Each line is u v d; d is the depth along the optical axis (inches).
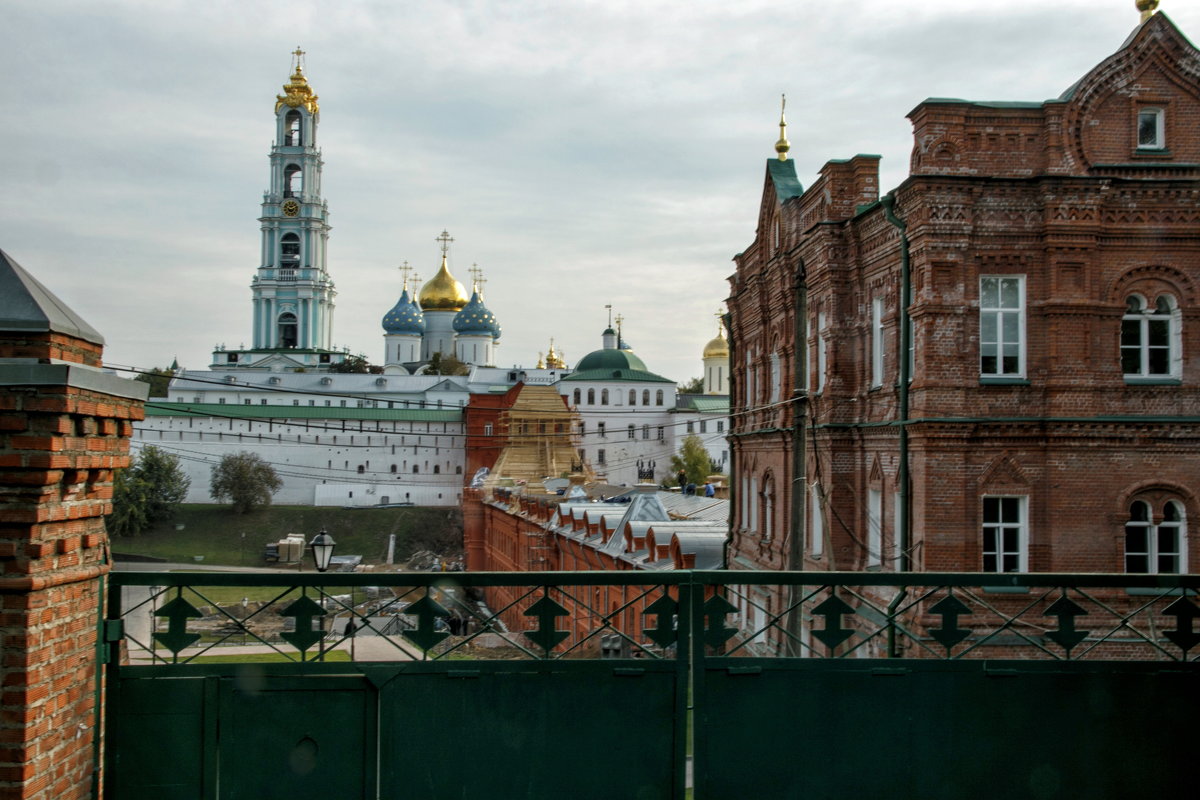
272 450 5226.4
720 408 5570.9
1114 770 394.0
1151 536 964.0
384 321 7500.0
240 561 4224.9
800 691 385.1
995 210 959.0
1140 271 968.9
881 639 994.7
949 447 940.0
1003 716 391.5
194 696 361.4
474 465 5034.5
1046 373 960.3
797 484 823.7
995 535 958.4
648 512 1775.3
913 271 978.7
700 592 383.9
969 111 961.5
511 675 375.9
